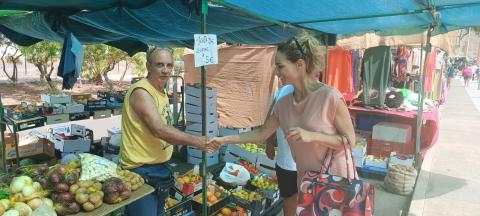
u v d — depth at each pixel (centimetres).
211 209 389
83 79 1970
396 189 546
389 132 657
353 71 816
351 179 201
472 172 630
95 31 511
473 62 4153
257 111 946
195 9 241
